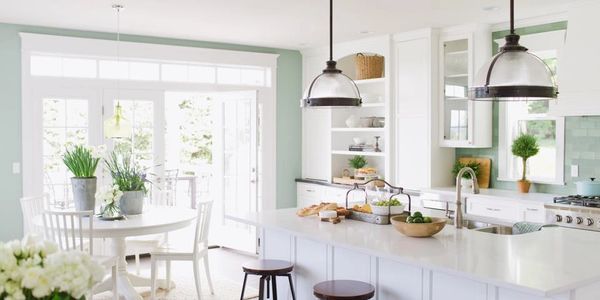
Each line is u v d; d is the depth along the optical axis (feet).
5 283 4.98
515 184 18.34
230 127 22.86
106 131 16.34
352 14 16.92
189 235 23.86
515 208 16.26
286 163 24.17
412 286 10.00
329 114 23.18
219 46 22.20
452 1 15.26
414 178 19.93
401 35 20.11
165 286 17.46
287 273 11.80
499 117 18.74
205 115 41.32
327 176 23.39
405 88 20.16
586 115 15.40
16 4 15.72
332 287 10.06
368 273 10.87
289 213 13.80
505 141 18.60
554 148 17.58
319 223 12.19
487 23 18.04
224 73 22.85
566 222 14.69
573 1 15.40
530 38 17.58
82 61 19.79
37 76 18.80
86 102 19.71
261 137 23.18
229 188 23.00
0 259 5.01
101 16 17.31
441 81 19.22
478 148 19.48
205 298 16.55
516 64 9.44
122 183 15.83
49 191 19.13
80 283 5.18
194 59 21.57
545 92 9.33
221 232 23.40
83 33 19.48
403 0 15.11
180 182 32.04
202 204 15.96
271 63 23.52
